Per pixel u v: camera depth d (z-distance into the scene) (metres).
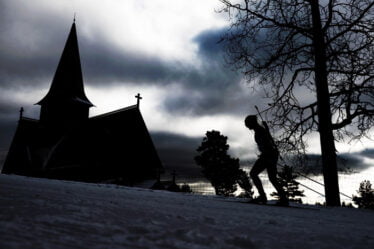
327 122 10.05
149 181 33.03
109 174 31.28
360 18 10.57
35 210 1.64
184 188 32.75
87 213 1.75
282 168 11.34
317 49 10.66
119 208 2.29
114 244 0.97
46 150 33.53
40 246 0.81
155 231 1.30
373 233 2.08
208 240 1.19
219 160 48.34
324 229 2.07
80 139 31.78
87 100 37.56
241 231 1.60
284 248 1.19
